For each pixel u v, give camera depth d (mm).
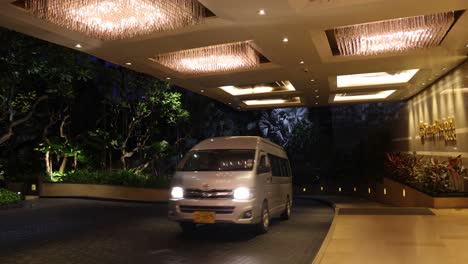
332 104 28578
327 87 21688
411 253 7906
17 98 22875
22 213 17156
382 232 10055
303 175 40219
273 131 44719
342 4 10148
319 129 44250
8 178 26016
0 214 16828
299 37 12781
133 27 11242
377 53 14812
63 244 10328
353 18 11102
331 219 15188
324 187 36562
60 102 27234
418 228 10562
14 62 18938
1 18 11047
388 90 23656
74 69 20781
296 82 20125
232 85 20703
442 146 19906
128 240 10812
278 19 11141
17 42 18562
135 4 10000
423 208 14891
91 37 12789
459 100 17094
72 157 30188
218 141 12602
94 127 31438
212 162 11781
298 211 18766
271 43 13398
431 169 16812
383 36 12922
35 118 28047
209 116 40719
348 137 41250
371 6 10234
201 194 10695
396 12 10648
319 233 11836
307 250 9492
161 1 9859
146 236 11398
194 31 12133
